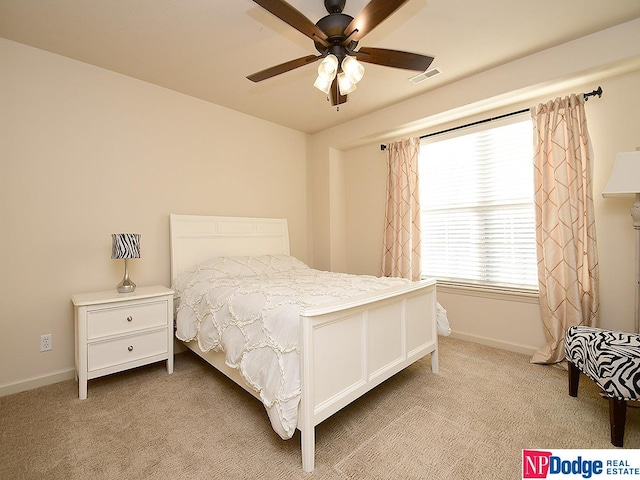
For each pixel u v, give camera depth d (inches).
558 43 91.3
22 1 71.1
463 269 128.4
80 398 82.2
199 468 57.1
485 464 57.5
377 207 156.4
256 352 66.3
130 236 95.1
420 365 102.6
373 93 121.6
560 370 97.0
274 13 55.9
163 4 73.0
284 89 118.0
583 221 94.7
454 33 85.6
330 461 58.7
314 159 169.5
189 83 112.9
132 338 91.0
